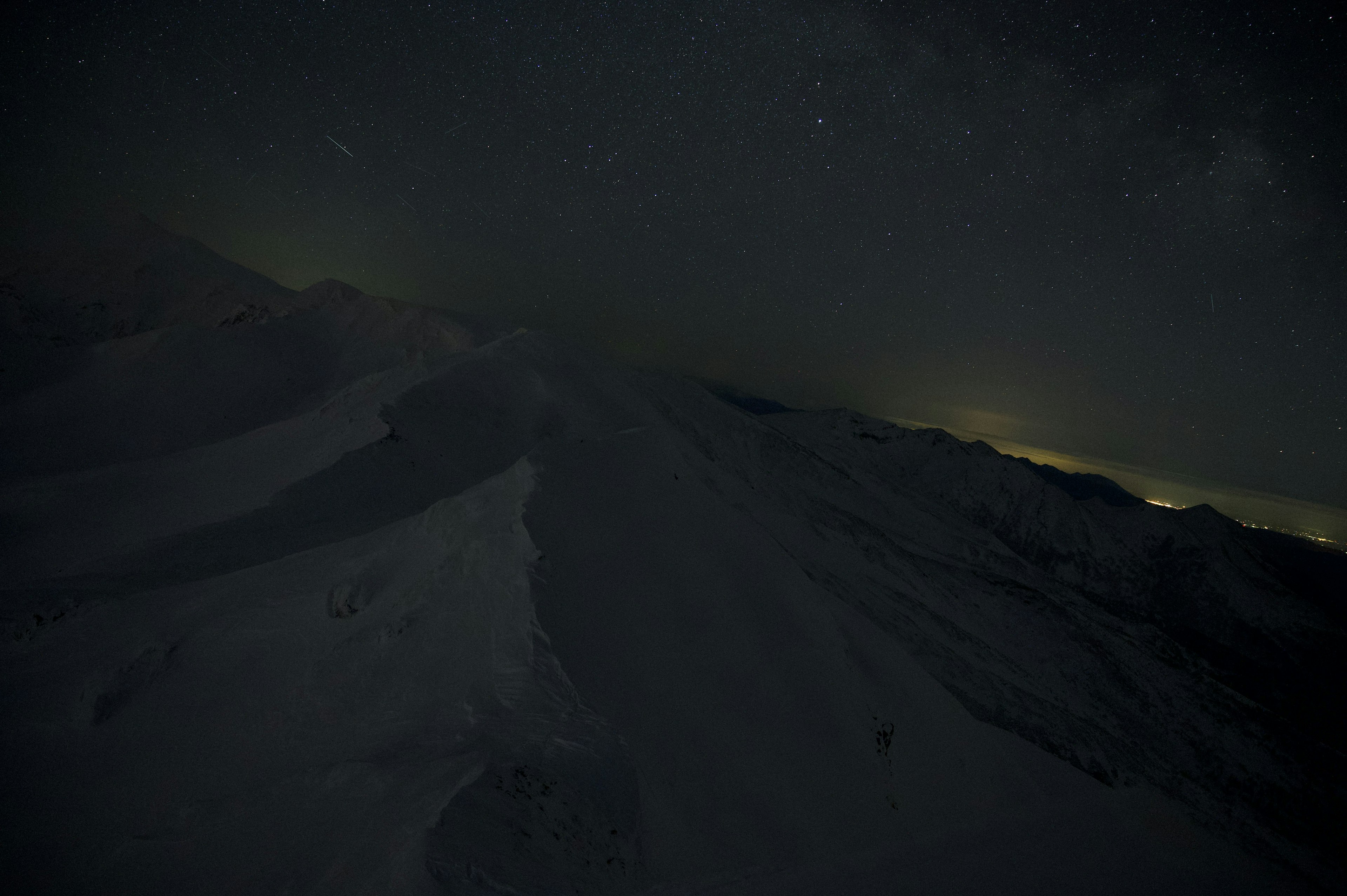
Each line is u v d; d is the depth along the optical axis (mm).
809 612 27094
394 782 11188
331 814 10836
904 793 21672
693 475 34000
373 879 8125
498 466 53938
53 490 55219
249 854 10320
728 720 18328
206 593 26250
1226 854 33062
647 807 12492
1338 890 52344
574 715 13727
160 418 100000
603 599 19531
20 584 31609
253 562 34812
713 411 144750
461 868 8000
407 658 17875
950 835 20375
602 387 73438
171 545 35844
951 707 30812
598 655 16797
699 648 20734
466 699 14883
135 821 14461
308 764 14398
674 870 11477
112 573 31875
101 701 19859
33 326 155625
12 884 12664
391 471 47156
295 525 39969
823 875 13336
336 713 16625
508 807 9844
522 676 14820
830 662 24953
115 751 17625
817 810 17281
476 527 21953
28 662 23688
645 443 32969
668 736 15711
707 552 26719
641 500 27344
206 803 12898
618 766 12633
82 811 15148
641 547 24047
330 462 48125
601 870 9898
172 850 11391
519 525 20688
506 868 8406
